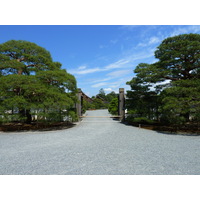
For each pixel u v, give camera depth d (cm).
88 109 3128
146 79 787
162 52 759
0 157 360
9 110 696
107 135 615
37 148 434
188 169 296
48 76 712
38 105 668
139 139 542
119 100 1243
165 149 421
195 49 633
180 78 768
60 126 853
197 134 628
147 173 281
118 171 288
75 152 396
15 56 801
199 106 589
